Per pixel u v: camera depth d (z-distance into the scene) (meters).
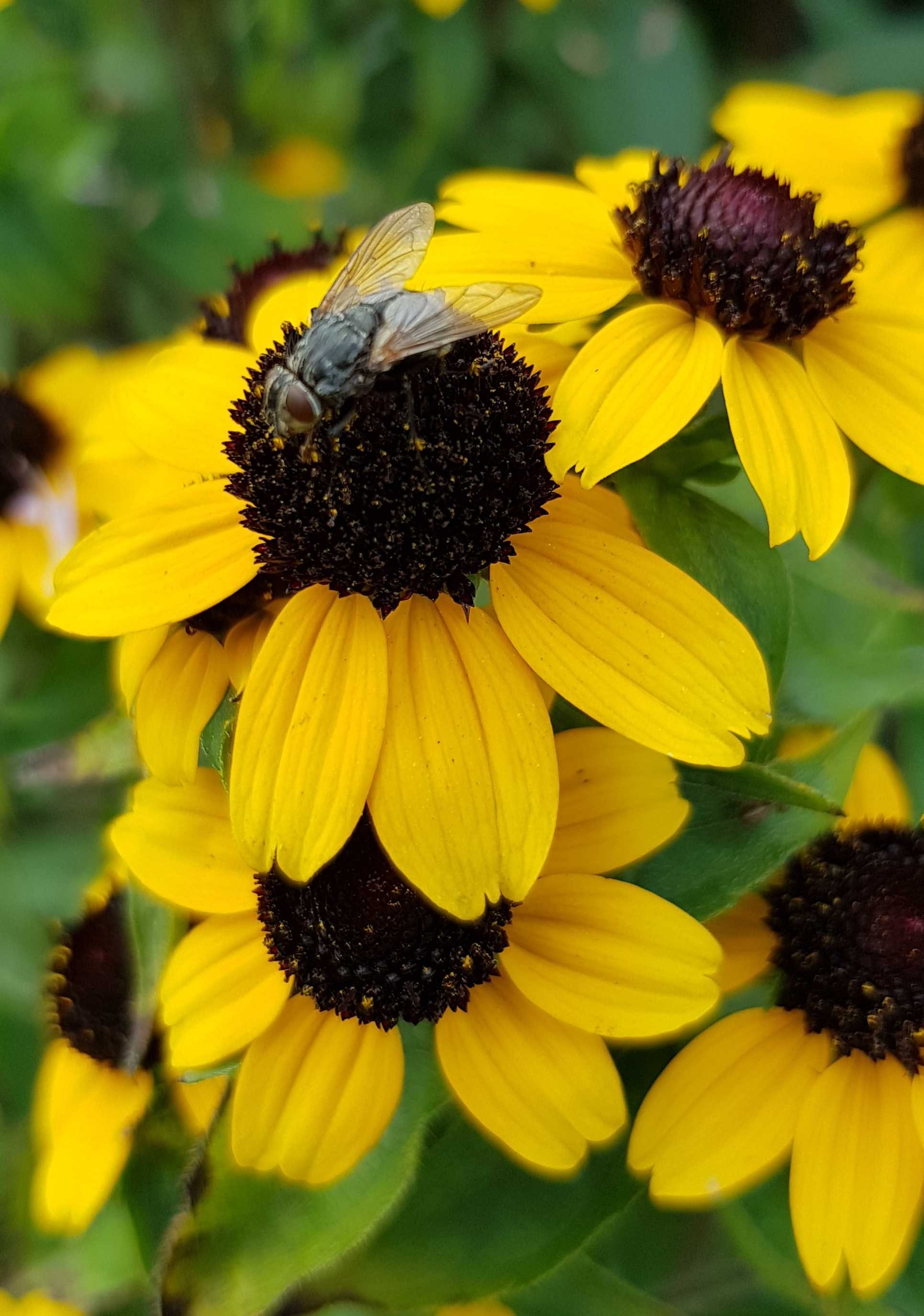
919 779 0.10
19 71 0.13
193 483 0.07
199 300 0.10
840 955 0.06
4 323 0.13
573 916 0.06
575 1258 0.07
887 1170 0.06
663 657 0.06
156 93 0.14
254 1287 0.06
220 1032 0.06
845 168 0.09
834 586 0.07
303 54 0.14
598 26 0.14
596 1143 0.06
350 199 0.14
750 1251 0.07
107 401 0.09
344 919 0.06
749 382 0.06
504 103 0.15
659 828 0.06
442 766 0.06
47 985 0.08
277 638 0.06
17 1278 0.10
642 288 0.07
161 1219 0.07
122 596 0.06
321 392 0.06
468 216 0.07
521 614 0.06
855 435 0.06
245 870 0.06
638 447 0.06
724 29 0.17
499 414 0.06
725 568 0.06
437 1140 0.06
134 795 0.07
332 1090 0.06
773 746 0.07
